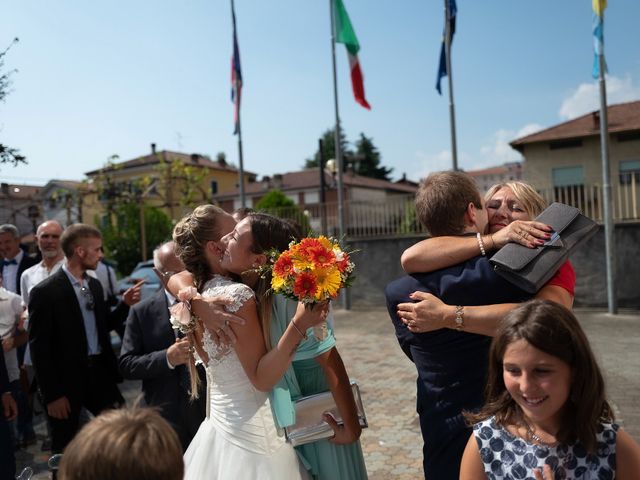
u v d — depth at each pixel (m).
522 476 1.57
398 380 6.99
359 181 46.78
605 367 6.83
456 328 1.89
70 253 4.11
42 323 3.85
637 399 5.57
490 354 1.63
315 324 1.97
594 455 1.50
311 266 1.88
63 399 3.85
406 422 5.39
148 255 22.84
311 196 43.97
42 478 4.48
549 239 1.86
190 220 2.40
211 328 2.11
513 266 1.81
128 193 25.45
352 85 12.90
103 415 1.33
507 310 1.83
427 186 2.18
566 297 1.90
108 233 23.11
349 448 2.31
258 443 2.14
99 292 4.27
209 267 2.42
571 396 1.53
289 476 2.13
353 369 7.66
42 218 20.95
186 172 29.19
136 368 3.09
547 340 1.48
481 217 2.14
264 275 2.08
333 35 13.05
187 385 3.04
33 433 5.32
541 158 24.16
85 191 25.25
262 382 2.05
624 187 11.34
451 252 2.00
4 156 5.94
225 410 2.21
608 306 11.25
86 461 1.19
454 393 1.95
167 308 3.25
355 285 14.05
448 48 11.72
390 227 13.80
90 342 4.14
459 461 1.92
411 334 2.08
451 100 11.72
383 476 4.23
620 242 11.41
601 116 10.51
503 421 1.64
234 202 46.47
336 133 13.77
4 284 6.58
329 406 2.19
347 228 14.14
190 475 2.23
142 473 1.18
